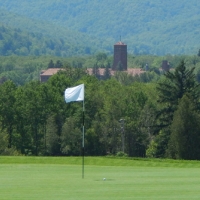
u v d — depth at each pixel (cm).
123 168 10394
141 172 9556
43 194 6838
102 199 6494
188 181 8075
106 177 8650
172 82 19662
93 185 7625
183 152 16312
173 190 7131
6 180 8250
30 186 7544
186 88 18788
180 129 16350
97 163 11569
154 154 18825
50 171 9688
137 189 7225
